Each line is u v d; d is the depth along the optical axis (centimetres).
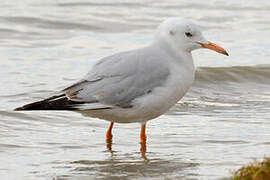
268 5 3072
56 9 2795
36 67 1995
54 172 1113
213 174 1089
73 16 2691
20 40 2341
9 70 1944
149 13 2828
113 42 2366
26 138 1328
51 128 1409
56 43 2323
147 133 1385
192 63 1263
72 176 1091
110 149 1266
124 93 1203
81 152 1242
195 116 1523
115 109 1220
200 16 2823
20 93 1691
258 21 2759
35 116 1480
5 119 1445
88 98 1201
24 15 2638
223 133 1367
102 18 2691
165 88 1216
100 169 1130
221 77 1923
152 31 2545
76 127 1426
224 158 1189
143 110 1226
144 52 1236
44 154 1225
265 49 2302
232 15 2856
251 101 1688
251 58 2175
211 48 1249
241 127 1414
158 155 1220
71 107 1191
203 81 1884
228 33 2545
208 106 1627
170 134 1370
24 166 1145
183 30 1238
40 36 2409
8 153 1224
